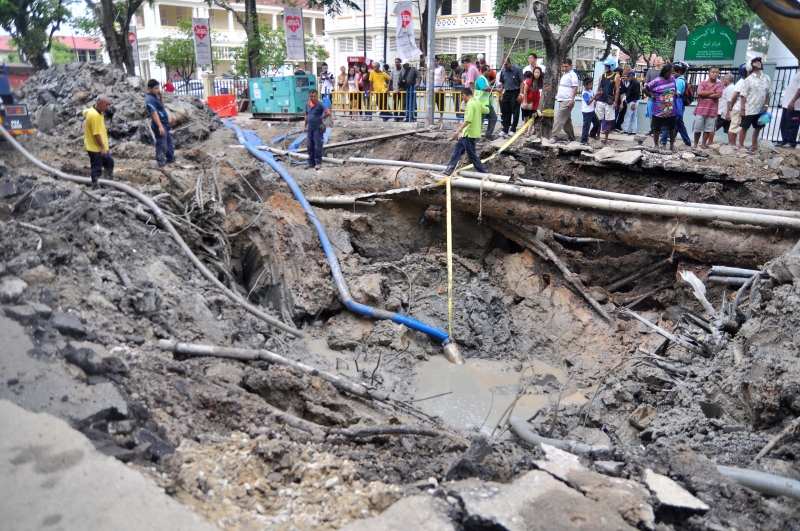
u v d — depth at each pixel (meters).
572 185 13.23
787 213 10.59
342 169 14.91
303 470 5.64
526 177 13.52
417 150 15.29
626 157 12.50
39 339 6.29
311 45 38.12
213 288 10.62
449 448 6.53
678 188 12.23
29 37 26.98
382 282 12.84
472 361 11.77
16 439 4.77
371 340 11.73
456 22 35.97
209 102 24.88
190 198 12.25
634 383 9.23
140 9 46.25
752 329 7.86
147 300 8.65
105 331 7.55
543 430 9.09
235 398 6.89
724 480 5.52
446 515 4.52
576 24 14.86
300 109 21.12
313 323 12.41
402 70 19.48
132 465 5.03
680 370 8.95
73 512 4.14
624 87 16.67
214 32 46.00
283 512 5.01
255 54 27.53
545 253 13.23
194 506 4.78
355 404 8.02
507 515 4.39
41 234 8.63
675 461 5.76
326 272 12.80
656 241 11.61
